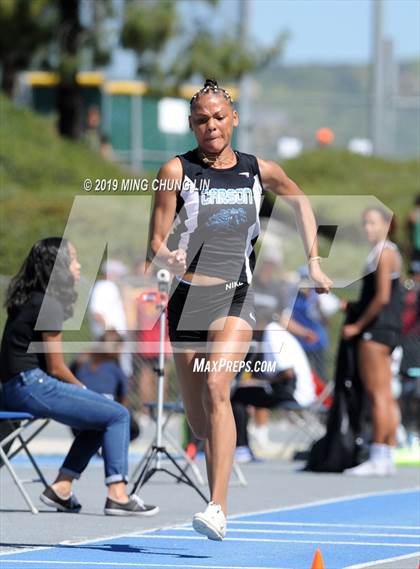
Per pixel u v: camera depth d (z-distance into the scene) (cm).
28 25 7231
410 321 4447
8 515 2712
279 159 7656
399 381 4353
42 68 7662
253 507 2903
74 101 7781
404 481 3522
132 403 4619
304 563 2103
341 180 7312
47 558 2130
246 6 7712
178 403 3262
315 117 8375
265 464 4025
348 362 3738
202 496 2817
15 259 5750
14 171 6619
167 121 7894
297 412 4150
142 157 7900
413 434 4350
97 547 2261
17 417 2641
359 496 3141
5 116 7000
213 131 2120
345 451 3716
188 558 2145
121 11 7419
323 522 2652
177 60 7538
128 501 2717
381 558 2166
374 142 8306
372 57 9644
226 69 7594
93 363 3878
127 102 7925
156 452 2903
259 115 8094
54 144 7031
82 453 2759
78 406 2667
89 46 7531
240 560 2130
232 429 2105
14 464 3856
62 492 2759
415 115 8331
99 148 7781
